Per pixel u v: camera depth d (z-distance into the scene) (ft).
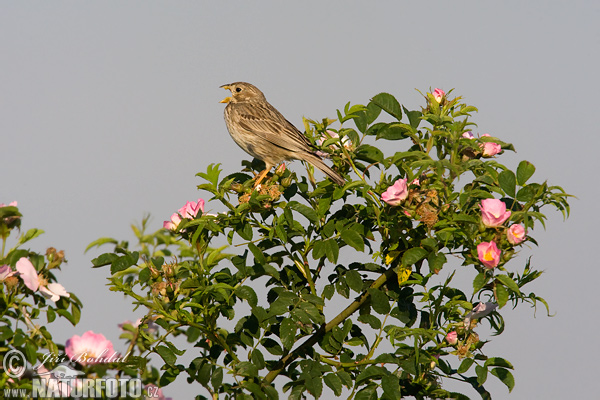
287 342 25.08
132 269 25.57
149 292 25.66
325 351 27.02
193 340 27.07
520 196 26.00
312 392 24.75
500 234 24.36
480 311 25.43
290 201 27.30
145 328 25.53
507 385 25.25
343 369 26.30
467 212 25.90
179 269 25.96
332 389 24.72
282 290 27.50
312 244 28.07
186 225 26.40
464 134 29.91
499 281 24.25
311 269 28.91
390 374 24.57
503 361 25.09
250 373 25.34
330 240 26.68
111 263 24.80
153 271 25.16
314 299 26.48
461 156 28.07
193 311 26.58
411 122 29.32
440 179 26.37
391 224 26.73
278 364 27.27
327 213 28.78
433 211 24.90
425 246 25.40
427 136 28.76
